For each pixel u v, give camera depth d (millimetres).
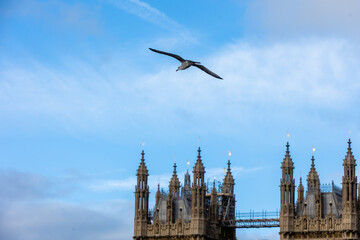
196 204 118688
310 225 111125
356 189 109938
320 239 110125
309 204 113562
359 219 110188
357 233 108500
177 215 121625
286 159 114250
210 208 121875
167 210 121000
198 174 119625
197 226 117375
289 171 113812
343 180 109562
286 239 111875
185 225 118750
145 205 122250
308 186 122062
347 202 108875
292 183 113375
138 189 122500
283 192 113312
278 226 119438
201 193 119312
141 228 121125
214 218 121625
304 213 112688
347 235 107875
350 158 110000
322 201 112812
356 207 109750
